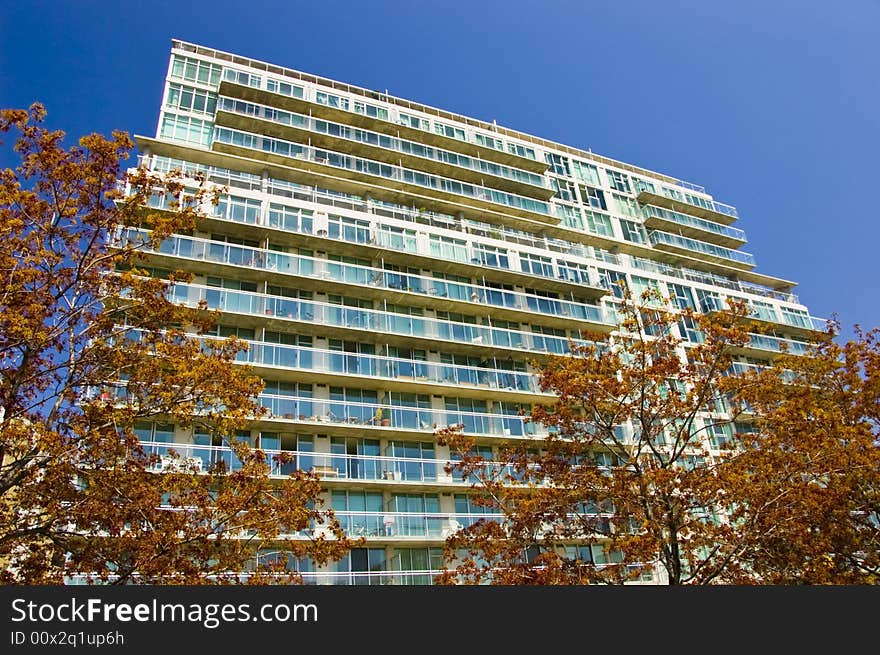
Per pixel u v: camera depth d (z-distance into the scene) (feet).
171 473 54.85
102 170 60.08
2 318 50.37
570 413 70.49
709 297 161.89
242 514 55.67
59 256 57.88
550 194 176.55
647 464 67.67
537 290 141.59
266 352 104.06
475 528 66.54
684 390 87.97
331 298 117.91
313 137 148.15
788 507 58.59
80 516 49.83
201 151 131.23
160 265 104.63
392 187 152.97
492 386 120.26
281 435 101.81
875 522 76.54
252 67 158.92
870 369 77.46
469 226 146.61
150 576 48.65
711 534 60.13
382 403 111.75
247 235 115.75
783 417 64.08
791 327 166.91
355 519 97.45
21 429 49.62
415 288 124.98
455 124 177.37
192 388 57.62
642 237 188.14
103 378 57.31
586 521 66.23
